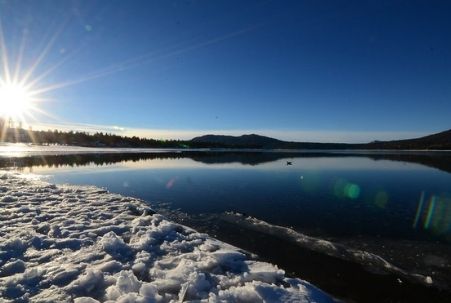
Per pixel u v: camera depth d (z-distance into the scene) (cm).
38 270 452
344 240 838
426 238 858
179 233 678
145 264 495
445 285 590
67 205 927
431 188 1716
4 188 1180
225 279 453
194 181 1997
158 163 3538
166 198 1427
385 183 1925
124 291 396
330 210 1193
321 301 420
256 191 1619
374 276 623
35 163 3139
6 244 551
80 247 566
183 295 392
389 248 783
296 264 678
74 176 2188
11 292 392
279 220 1048
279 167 3048
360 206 1266
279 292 414
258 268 499
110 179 2055
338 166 3200
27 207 874
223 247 603
